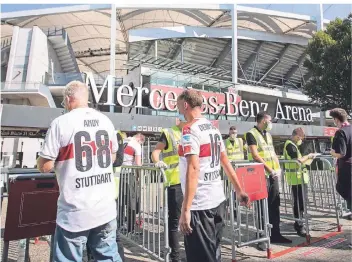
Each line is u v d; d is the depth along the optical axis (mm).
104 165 2201
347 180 3928
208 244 2152
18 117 13258
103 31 31672
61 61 28391
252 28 31719
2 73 22266
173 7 25422
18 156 18484
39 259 3686
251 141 4258
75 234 2004
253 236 4594
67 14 27672
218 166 2336
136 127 15992
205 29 26984
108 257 2133
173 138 3648
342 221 5539
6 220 2562
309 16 29047
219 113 21250
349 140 3906
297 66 34906
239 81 31469
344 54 20734
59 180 2064
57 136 2025
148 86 20969
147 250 3770
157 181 3678
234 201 3990
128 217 4391
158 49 28953
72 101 2248
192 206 2160
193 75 23453
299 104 33000
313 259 3639
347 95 20844
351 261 3545
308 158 4711
